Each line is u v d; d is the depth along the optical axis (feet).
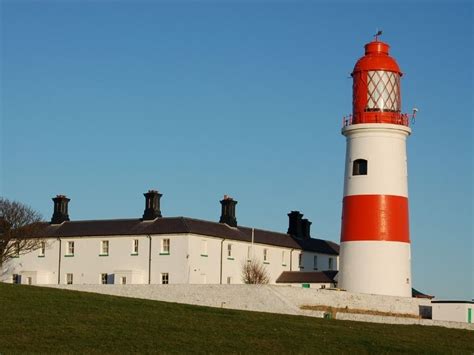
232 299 229.25
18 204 310.04
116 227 302.66
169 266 286.87
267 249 319.06
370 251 234.38
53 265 308.81
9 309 192.44
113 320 186.70
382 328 199.31
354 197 238.27
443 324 219.41
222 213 313.94
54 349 159.02
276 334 180.96
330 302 227.81
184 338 172.86
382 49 242.99
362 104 239.71
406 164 242.37
